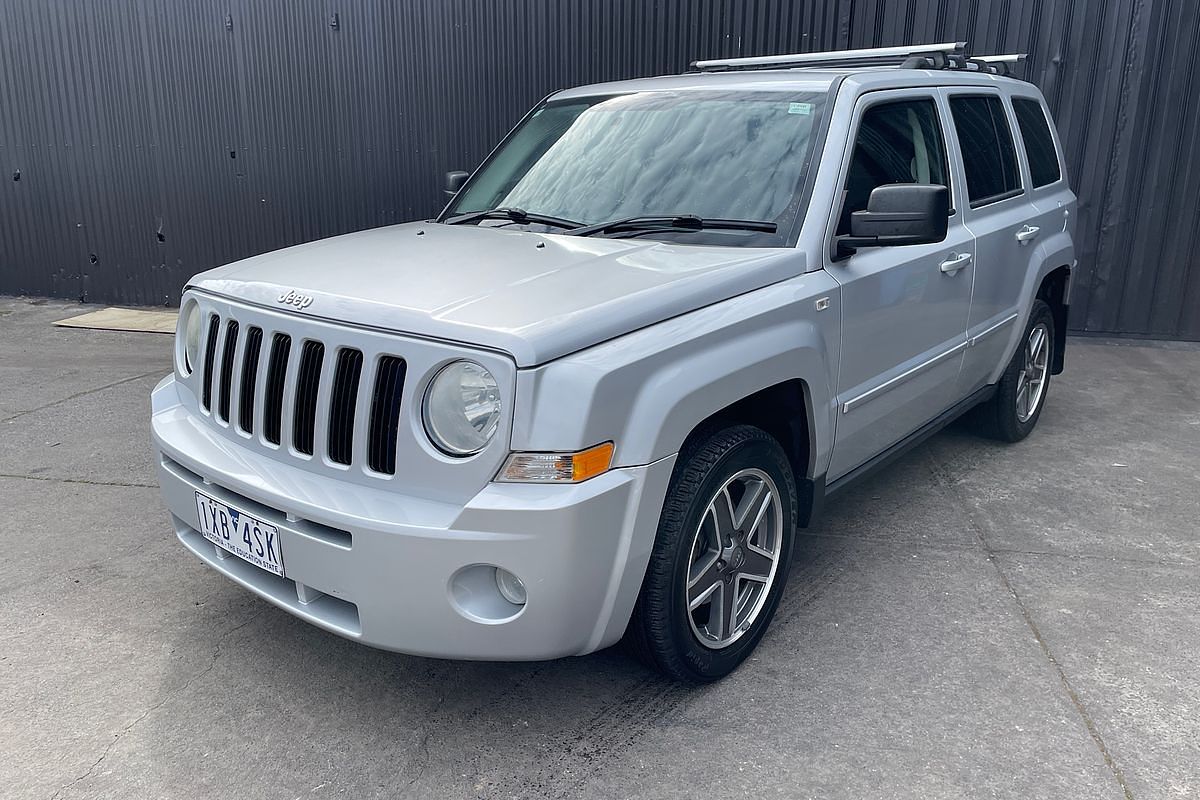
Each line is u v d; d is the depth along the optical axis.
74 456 4.99
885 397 3.47
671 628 2.63
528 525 2.21
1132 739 2.62
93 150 8.95
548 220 3.42
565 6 7.40
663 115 3.62
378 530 2.29
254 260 3.20
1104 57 6.66
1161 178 6.84
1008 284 4.38
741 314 2.68
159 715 2.77
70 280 9.48
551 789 2.45
